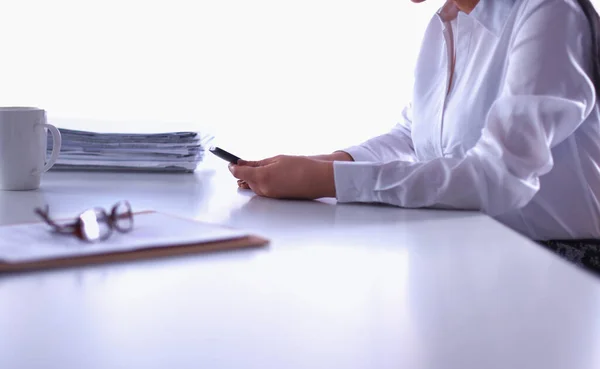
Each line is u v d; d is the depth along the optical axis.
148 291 0.74
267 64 3.74
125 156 1.81
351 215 1.27
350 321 0.65
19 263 0.81
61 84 3.66
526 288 0.77
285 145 3.38
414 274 0.83
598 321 0.65
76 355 0.56
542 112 1.48
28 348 0.57
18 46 3.61
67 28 3.63
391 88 3.76
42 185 1.57
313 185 1.43
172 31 3.69
